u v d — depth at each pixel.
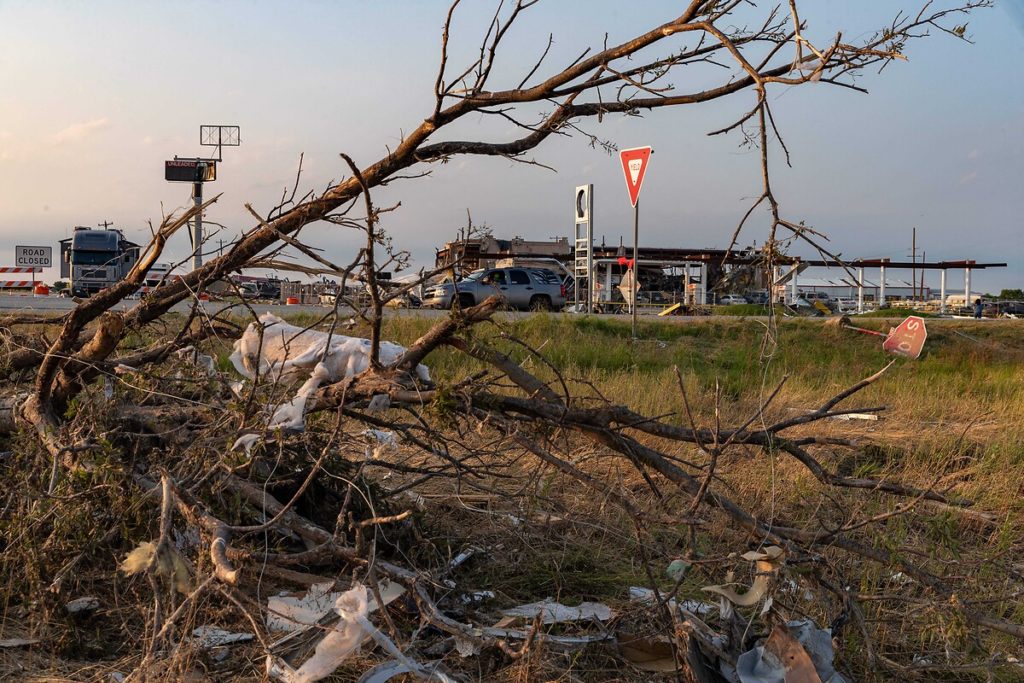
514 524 5.44
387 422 4.91
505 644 3.82
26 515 4.31
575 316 15.78
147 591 4.12
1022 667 4.32
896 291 45.16
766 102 2.99
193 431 4.65
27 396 5.34
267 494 4.24
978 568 4.61
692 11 3.65
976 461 7.96
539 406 4.52
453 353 10.69
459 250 4.61
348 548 3.73
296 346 4.96
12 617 4.18
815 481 6.71
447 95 4.31
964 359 15.49
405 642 3.87
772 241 3.37
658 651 4.09
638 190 14.64
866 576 4.39
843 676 3.90
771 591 3.70
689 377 11.77
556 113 4.35
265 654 3.50
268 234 4.85
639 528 4.14
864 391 11.67
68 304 21.28
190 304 5.29
